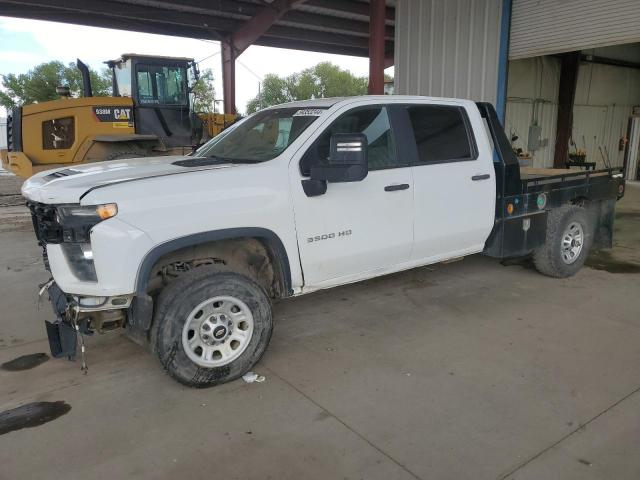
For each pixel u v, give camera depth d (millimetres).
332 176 3539
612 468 2688
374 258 4301
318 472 2684
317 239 3900
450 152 4711
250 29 19453
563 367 3770
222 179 3473
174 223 3232
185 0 17375
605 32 9516
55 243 3262
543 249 5668
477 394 3410
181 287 3332
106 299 3217
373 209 4152
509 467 2703
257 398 3393
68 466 2744
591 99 16547
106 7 16969
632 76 17828
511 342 4199
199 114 13625
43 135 10773
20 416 3215
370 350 4086
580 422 3088
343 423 3104
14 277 6066
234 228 3475
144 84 11414
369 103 4238
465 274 6031
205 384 3490
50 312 4969
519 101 14266
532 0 10586
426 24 12758
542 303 5086
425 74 12984
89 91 12000
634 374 3658
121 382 3631
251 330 3592
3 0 15766
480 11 11477
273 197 3621
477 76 11750
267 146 4148
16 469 2717
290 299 5254
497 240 5184
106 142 11125
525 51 10859
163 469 2717
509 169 5059
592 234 6340
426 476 2643
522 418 3131
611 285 5641
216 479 2643
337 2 18125
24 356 4051
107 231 3055
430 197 4492
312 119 4023
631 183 16609
